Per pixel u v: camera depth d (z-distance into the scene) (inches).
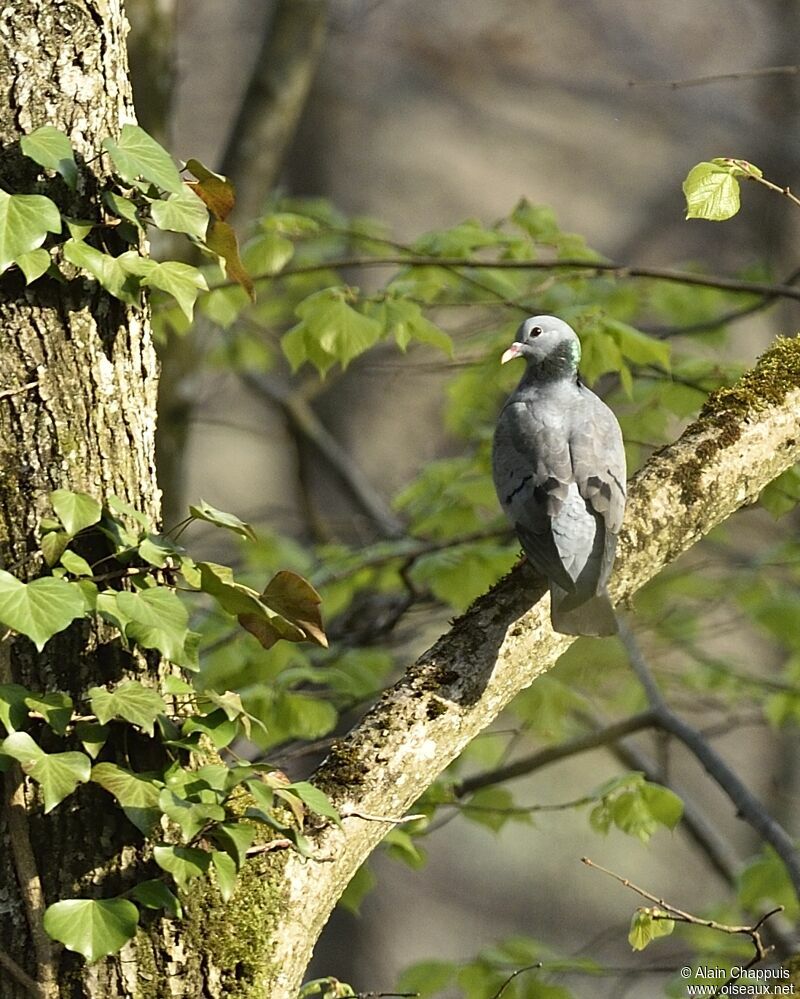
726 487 278.5
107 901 193.8
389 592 524.1
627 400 451.2
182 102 1165.7
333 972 878.4
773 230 1000.9
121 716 193.9
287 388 767.1
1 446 207.8
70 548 209.2
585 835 1000.2
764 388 288.0
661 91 1079.6
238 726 216.7
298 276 480.4
